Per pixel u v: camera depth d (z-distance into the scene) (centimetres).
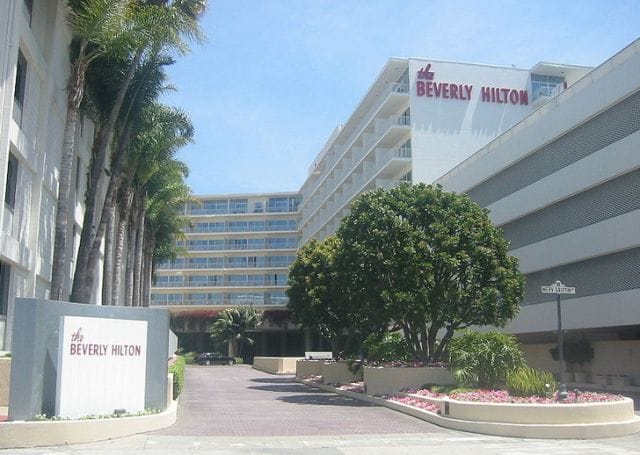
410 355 2508
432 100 5000
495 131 5050
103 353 1348
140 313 1473
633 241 2538
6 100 1784
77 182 2878
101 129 2450
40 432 1144
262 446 1198
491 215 3619
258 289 9612
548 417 1390
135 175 3472
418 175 4850
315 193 8394
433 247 2305
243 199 10094
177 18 2028
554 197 3052
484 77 5144
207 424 1539
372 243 2319
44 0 2248
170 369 2141
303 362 3831
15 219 2009
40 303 1245
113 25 1930
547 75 5297
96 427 1218
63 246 1945
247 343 8256
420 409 1730
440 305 2294
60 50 2423
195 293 9669
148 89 2439
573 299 2936
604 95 2708
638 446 1248
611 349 3012
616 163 2633
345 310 3241
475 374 1875
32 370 1212
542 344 3512
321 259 3509
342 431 1440
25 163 2078
